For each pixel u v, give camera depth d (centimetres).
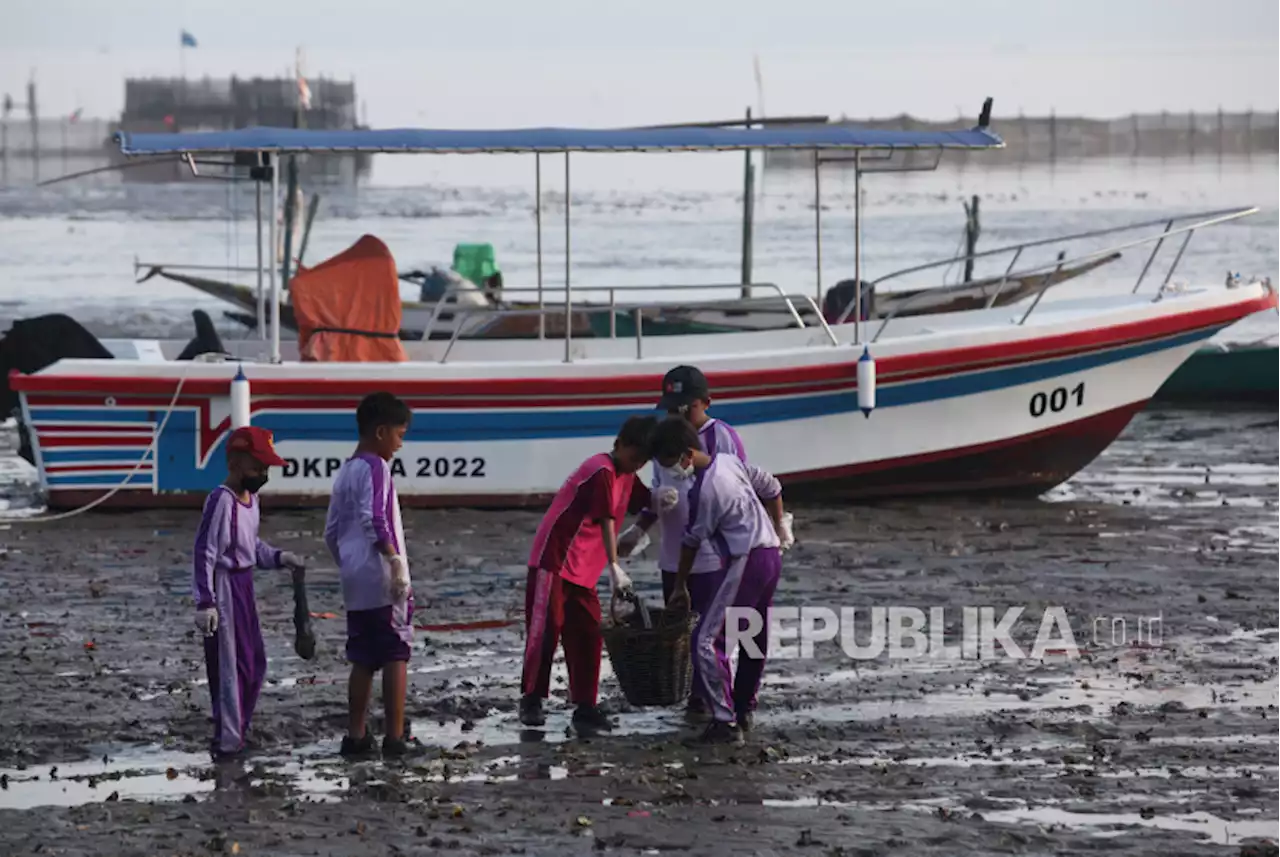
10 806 1947
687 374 2378
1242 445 5191
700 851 1781
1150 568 3312
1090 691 2411
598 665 2277
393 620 2120
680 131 3903
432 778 2047
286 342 4472
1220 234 15450
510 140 3781
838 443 4084
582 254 15450
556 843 1811
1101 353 4153
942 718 2277
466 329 5303
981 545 3575
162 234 18512
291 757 2139
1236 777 2006
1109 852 1762
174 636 2803
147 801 1962
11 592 3161
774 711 2327
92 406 3969
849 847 1786
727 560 2200
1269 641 2714
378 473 2123
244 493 2153
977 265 13550
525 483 4047
